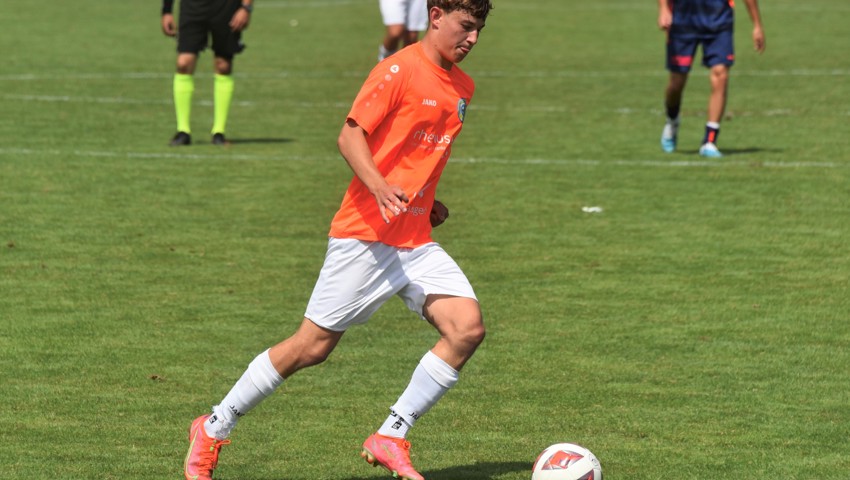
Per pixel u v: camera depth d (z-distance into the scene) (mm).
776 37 84500
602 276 29438
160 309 26375
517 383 21906
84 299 27031
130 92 59188
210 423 16797
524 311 26547
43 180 39062
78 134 47500
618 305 27031
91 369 22375
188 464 16766
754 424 19828
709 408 20625
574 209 36438
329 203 37000
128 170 40969
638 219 35250
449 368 16469
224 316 25953
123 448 18391
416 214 16672
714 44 43812
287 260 30641
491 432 19422
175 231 33344
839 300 27500
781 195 38219
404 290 16875
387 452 16547
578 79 66250
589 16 97625
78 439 18766
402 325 25609
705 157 44375
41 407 20266
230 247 31812
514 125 51688
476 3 15984
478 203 37125
